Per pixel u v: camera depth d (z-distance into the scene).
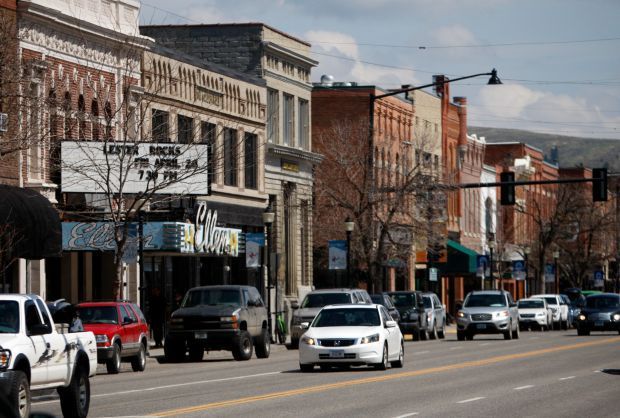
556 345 83.06
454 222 154.50
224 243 86.38
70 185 71.38
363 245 103.44
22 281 69.44
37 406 41.25
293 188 110.88
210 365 64.94
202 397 43.09
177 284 90.00
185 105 89.25
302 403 40.50
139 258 71.75
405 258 113.38
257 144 103.06
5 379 30.86
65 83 73.44
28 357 32.38
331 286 122.44
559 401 41.00
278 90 108.12
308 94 115.25
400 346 60.16
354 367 59.69
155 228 75.44
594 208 178.00
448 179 123.56
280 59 109.19
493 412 37.28
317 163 115.50
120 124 73.50
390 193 108.88
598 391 45.00
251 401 41.31
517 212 183.12
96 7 78.19
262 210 103.31
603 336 101.00
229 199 97.38
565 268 180.75
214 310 68.75
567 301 128.50
